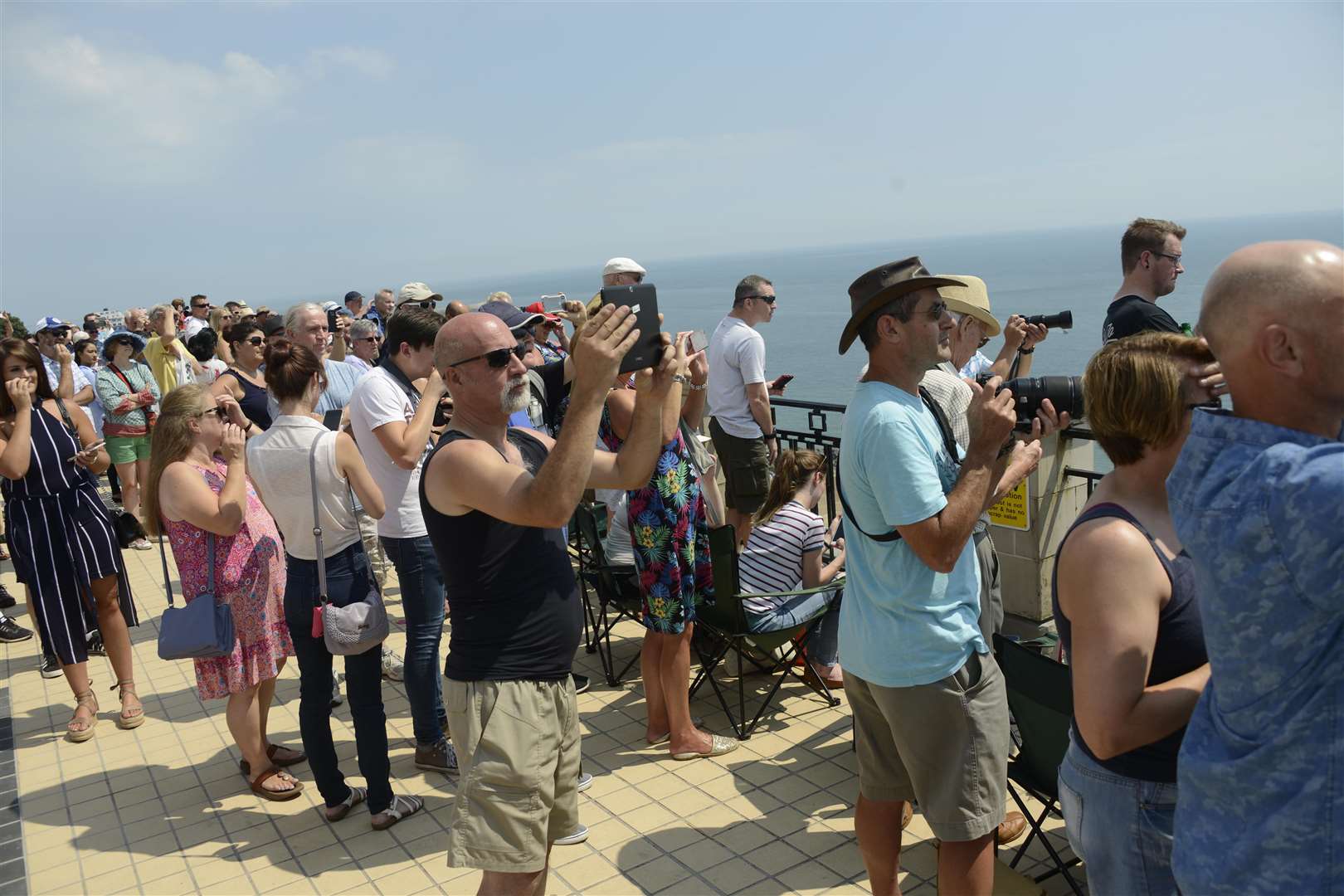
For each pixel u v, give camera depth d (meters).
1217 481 1.42
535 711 2.49
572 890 3.21
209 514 3.74
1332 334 1.35
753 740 4.20
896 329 2.47
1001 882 2.94
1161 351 1.80
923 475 2.36
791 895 3.10
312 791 4.11
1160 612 1.71
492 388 2.49
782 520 4.26
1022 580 4.61
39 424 4.66
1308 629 1.33
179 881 3.46
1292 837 1.38
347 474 3.60
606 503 5.13
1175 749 1.75
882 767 2.71
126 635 4.96
